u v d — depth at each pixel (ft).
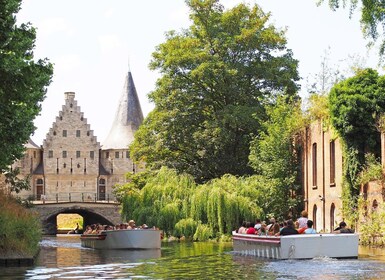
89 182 389.19
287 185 160.66
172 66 199.82
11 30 77.51
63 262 98.32
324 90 194.90
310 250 89.40
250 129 190.39
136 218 163.43
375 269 76.64
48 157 386.32
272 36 203.21
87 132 391.45
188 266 85.10
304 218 102.73
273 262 87.25
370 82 123.44
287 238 89.04
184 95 199.21
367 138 123.34
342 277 69.41
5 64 74.74
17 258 89.56
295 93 203.72
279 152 162.81
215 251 113.80
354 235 89.97
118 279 71.61
